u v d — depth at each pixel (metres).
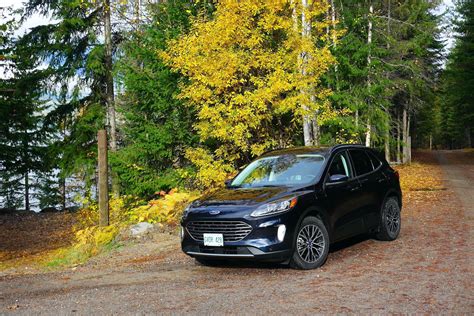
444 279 6.48
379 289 6.05
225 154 16.08
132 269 8.30
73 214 22.14
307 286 6.30
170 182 17.53
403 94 37.12
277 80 14.83
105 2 21.73
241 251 7.07
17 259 13.58
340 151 8.70
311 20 16.22
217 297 5.91
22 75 25.02
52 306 5.84
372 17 25.59
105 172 12.73
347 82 24.30
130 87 18.22
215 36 15.16
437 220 11.81
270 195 7.43
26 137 28.31
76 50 23.08
